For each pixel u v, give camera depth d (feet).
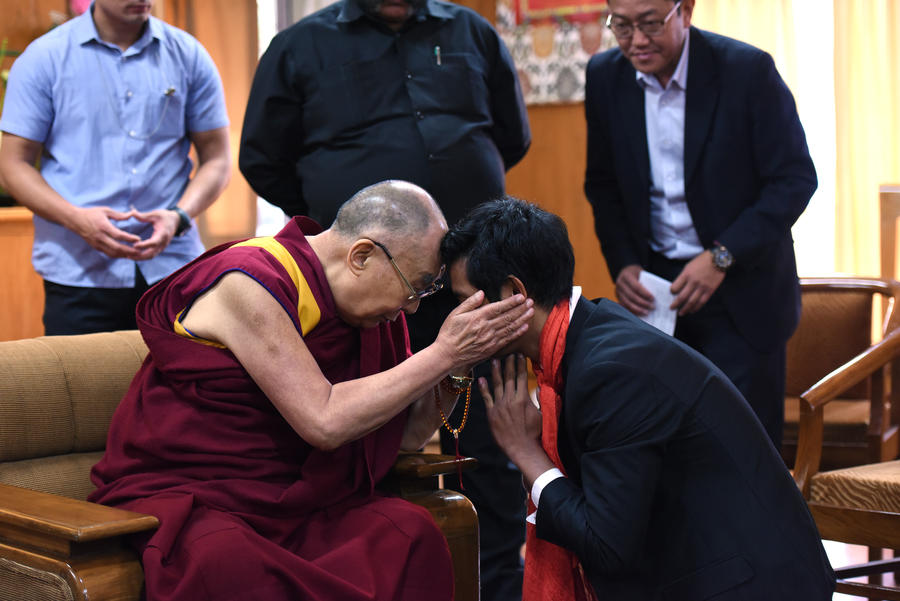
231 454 6.40
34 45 10.08
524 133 10.57
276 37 9.87
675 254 10.00
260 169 9.95
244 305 6.17
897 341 9.12
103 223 9.61
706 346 9.77
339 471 6.58
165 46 10.46
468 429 9.64
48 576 5.43
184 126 10.71
